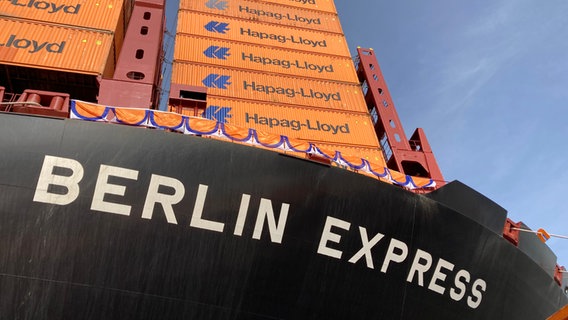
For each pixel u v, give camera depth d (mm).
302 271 16453
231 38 32312
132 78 21688
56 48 22828
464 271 19562
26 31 23172
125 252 14883
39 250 14438
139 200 15383
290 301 16125
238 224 16000
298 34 34375
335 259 16969
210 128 18797
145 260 14961
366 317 17203
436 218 19203
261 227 16219
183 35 31406
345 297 16922
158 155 15938
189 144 16344
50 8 24578
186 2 33875
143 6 25047
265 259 16078
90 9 24969
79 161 15391
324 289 16656
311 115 28656
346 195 17578
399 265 18094
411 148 29594
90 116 17703
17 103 16719
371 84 32094
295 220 16672
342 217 17359
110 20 24734
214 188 16062
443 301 18938
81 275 14461
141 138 16047
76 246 14633
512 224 23203
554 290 23953
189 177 15961
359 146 27531
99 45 23438
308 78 31031
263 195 16484
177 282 15070
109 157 15594
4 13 23641
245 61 30953
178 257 15250
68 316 14172
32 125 15648
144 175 15633
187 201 15734
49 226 14656
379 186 18219
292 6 36531
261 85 29641
